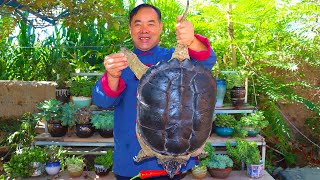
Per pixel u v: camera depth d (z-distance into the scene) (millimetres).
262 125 4039
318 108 4266
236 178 3797
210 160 3795
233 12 4496
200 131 1597
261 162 3848
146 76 1585
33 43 5438
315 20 4723
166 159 1676
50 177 3771
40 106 3916
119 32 4895
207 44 1698
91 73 4312
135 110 1933
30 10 2730
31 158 3723
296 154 4719
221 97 4137
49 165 3756
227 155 4160
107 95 1770
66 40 5426
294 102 4883
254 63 4863
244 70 4504
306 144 4957
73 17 2818
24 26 5355
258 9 4410
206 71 1615
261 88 4648
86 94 4047
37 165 3727
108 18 2664
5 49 5410
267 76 4719
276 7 4527
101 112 4109
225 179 3764
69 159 3818
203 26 4629
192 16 4754
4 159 4613
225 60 4883
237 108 4148
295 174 4250
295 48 4809
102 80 1762
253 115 4055
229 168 3762
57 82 4191
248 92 4770
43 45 5391
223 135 4039
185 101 1556
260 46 4934
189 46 1706
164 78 1561
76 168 3738
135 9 1943
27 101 4078
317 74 4969
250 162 3777
